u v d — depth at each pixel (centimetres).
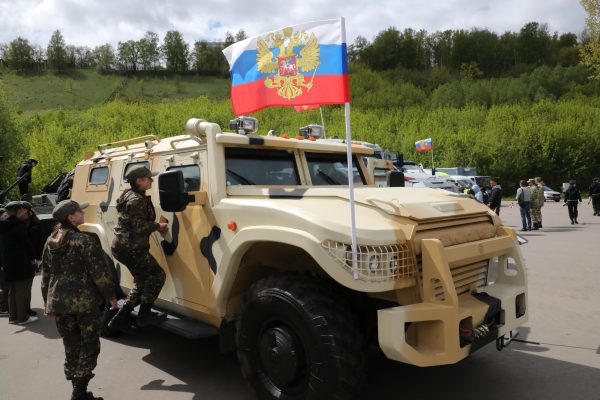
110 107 7819
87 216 546
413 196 372
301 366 305
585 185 5075
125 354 470
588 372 391
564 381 375
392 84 12325
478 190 1545
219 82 14625
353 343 293
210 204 371
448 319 290
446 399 350
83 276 359
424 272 301
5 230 598
